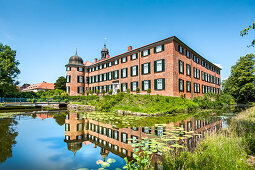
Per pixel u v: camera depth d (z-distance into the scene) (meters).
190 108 16.58
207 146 4.14
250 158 3.59
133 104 15.81
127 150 4.54
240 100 34.09
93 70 33.34
